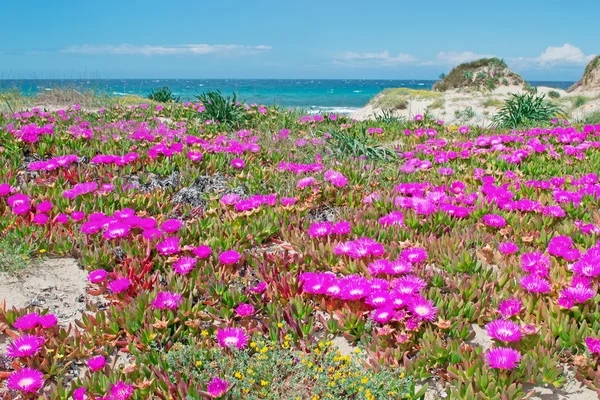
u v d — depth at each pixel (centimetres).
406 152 819
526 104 1291
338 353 321
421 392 290
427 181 666
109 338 351
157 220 525
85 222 499
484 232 475
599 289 367
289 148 834
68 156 632
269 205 549
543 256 397
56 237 459
